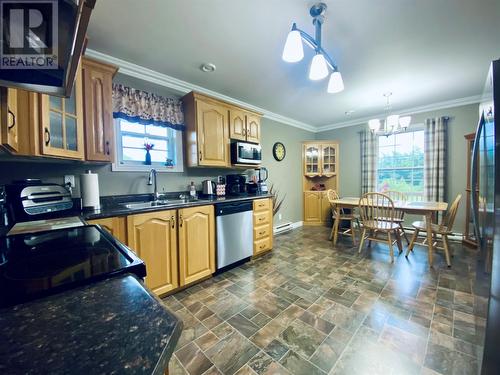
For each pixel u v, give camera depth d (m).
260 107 3.71
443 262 2.67
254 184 3.37
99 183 2.17
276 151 4.23
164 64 2.25
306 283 2.21
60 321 0.43
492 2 1.49
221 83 2.72
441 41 1.93
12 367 0.32
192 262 2.17
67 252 0.84
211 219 2.36
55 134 1.42
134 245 1.78
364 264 2.66
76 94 1.61
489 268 0.98
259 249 2.93
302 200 4.92
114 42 1.87
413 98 3.37
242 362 1.27
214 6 1.49
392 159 4.27
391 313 1.70
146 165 2.49
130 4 1.45
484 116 1.11
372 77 2.62
